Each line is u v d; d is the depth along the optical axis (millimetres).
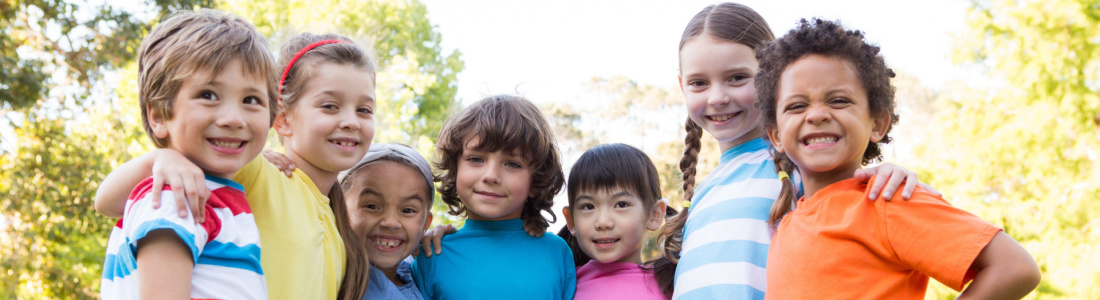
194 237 1701
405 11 15516
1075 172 11922
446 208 11906
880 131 2164
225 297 1763
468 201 2766
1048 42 12250
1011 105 12586
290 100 2293
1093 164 11852
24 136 10094
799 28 2176
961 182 12680
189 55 1804
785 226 2191
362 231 2639
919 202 1921
